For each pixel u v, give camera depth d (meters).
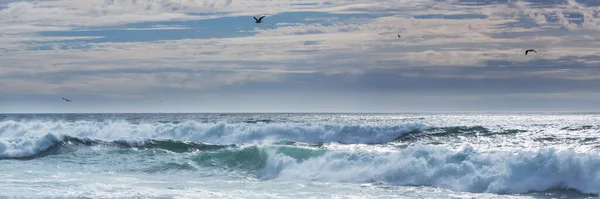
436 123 199.00
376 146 76.56
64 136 72.62
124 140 73.69
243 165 61.16
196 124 92.06
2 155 69.56
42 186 48.97
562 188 47.47
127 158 66.06
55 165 63.31
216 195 46.06
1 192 45.72
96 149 70.75
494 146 75.25
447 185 50.22
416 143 80.81
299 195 46.50
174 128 92.81
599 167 47.22
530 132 89.94
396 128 88.31
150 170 60.56
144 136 92.75
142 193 46.28
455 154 53.19
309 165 57.12
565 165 48.44
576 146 74.12
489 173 49.84
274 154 59.91
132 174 58.28
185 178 56.22
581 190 46.75
